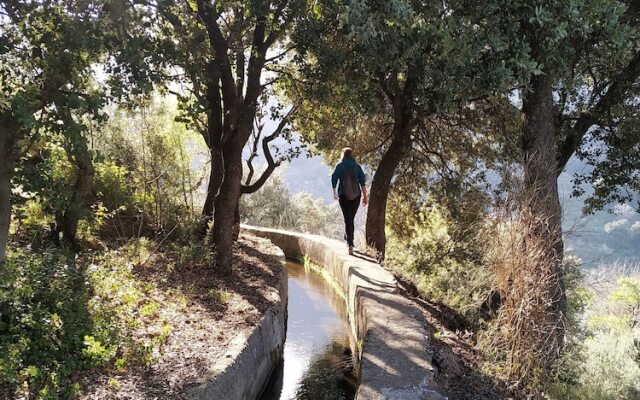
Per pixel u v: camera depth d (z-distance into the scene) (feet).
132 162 33.04
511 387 16.90
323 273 37.35
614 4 18.29
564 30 17.15
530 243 17.99
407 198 40.42
